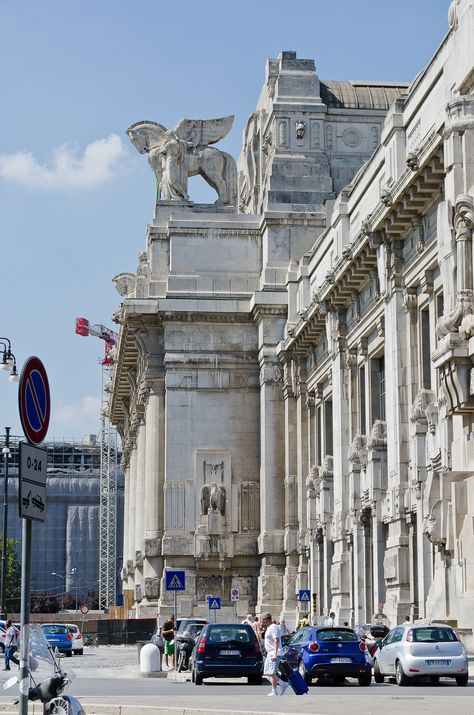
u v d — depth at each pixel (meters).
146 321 80.38
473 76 42.53
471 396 40.75
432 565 47.59
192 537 76.69
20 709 15.91
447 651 34.91
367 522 59.19
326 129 81.00
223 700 27.45
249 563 76.94
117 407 115.19
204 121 84.62
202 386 78.56
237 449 78.25
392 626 50.81
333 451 66.44
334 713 22.55
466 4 42.88
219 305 78.62
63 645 69.88
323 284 64.94
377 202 57.47
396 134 52.97
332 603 63.62
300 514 73.94
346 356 64.56
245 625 40.38
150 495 79.50
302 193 79.19
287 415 75.81
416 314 52.72
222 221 80.56
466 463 41.81
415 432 49.44
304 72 81.00
